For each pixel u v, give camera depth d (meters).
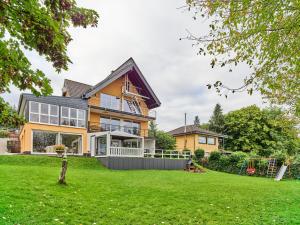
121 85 30.72
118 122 30.45
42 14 3.35
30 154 21.45
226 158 28.12
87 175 13.48
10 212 6.34
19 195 7.79
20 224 5.74
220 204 8.91
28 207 6.89
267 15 3.93
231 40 4.61
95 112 28.12
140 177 15.27
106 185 11.04
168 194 10.09
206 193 10.74
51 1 3.72
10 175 10.66
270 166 24.02
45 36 3.54
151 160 24.00
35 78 3.57
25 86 3.55
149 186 11.73
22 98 23.34
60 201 7.81
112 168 20.75
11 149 26.80
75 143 25.31
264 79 4.67
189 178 16.53
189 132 39.47
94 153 25.16
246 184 14.66
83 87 32.00
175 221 6.93
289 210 8.42
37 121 22.69
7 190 8.12
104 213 7.14
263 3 3.84
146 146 30.30
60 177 10.17
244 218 7.39
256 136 40.59
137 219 6.88
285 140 37.91
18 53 3.45
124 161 21.72
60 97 24.61
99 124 27.88
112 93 29.73
